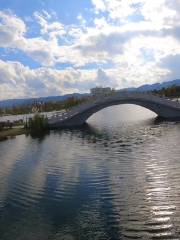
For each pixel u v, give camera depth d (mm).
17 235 22047
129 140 57406
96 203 26562
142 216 23516
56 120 84875
